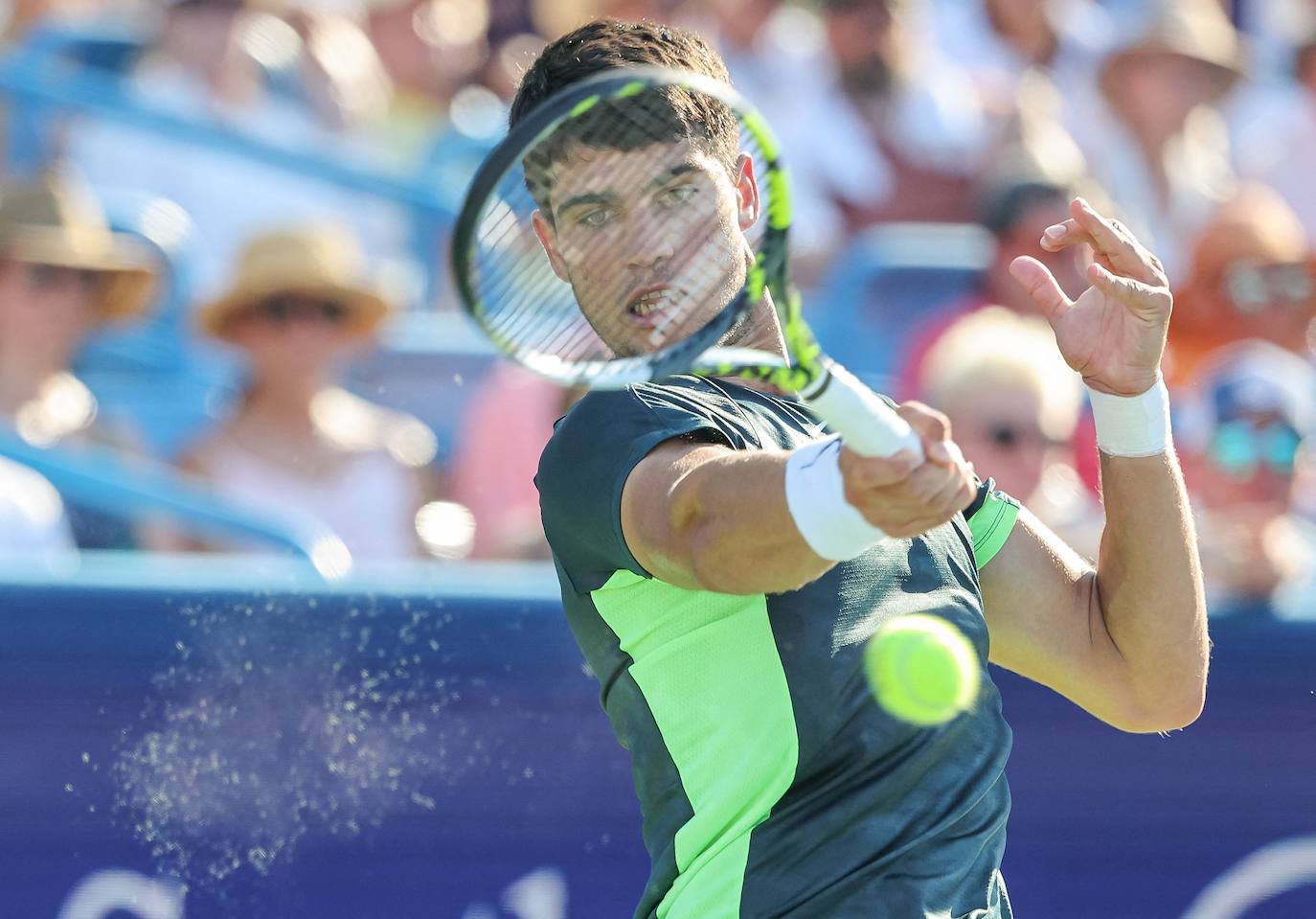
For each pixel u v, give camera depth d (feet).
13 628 42.83
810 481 18.85
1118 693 26.48
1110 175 71.72
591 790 44.09
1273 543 50.11
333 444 56.13
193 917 42.75
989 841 24.25
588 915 43.70
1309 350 59.72
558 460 22.90
